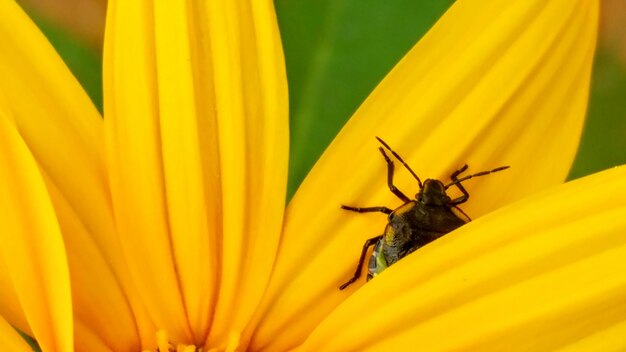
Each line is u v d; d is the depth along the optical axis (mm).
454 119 154
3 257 149
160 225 155
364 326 152
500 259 148
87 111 153
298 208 157
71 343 143
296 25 168
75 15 172
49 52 152
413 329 150
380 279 151
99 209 155
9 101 151
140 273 156
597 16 152
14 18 151
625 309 145
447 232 156
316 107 169
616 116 174
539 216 147
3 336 148
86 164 153
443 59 154
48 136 152
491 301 148
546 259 147
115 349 157
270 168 155
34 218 143
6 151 143
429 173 155
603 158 173
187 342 159
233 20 153
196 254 157
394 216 156
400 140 155
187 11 152
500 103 153
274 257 157
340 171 156
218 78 154
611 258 145
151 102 153
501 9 152
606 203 146
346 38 168
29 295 144
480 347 148
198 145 154
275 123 155
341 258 158
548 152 154
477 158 155
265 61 154
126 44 151
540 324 146
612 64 174
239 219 156
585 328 146
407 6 168
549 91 153
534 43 152
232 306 158
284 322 159
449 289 149
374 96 155
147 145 153
